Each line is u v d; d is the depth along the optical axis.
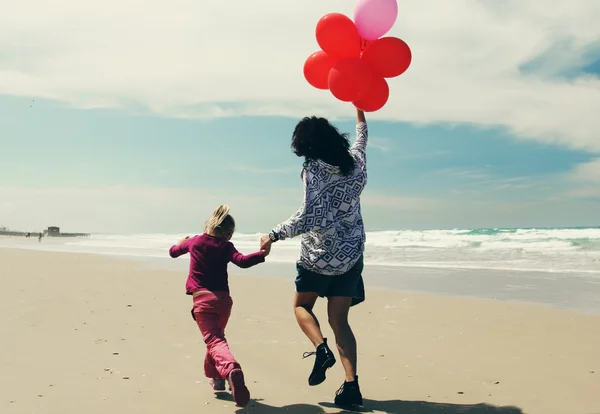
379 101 3.96
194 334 5.81
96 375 4.23
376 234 33.88
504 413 3.44
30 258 18.00
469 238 25.67
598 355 4.96
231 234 3.91
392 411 3.48
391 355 5.03
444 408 3.54
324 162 3.48
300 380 4.23
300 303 3.68
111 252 23.50
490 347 5.32
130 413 3.37
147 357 4.83
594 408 3.52
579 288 9.52
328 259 3.47
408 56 3.96
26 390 3.81
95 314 6.95
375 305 7.91
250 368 4.58
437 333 6.00
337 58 4.00
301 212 3.42
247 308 7.68
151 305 7.71
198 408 3.49
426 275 12.11
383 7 3.84
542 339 5.65
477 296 8.76
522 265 14.09
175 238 44.66
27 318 6.61
